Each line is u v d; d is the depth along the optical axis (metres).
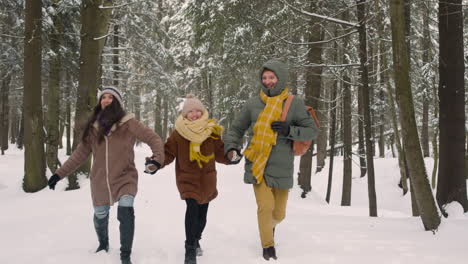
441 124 6.55
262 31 12.62
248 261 3.85
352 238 4.64
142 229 5.20
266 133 3.95
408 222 5.61
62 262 3.79
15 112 33.25
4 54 14.54
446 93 6.50
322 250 4.14
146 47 18.86
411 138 4.89
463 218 6.01
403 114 4.88
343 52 12.66
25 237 4.84
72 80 17.09
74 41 14.11
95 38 10.52
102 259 3.87
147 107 34.16
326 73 14.16
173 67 24.25
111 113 3.70
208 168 3.97
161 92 22.31
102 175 3.71
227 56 14.72
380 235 4.78
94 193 3.75
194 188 3.83
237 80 17.08
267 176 3.97
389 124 21.12
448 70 6.50
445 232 4.71
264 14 11.64
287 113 4.04
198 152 3.85
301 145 4.02
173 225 5.46
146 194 9.33
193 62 26.27
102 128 3.68
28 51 10.03
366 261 3.75
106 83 19.55
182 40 26.48
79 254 4.02
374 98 18.20
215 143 4.09
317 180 17.17
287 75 4.14
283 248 4.27
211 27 14.34
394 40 4.88
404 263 3.67
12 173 14.37
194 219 3.75
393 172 16.22
